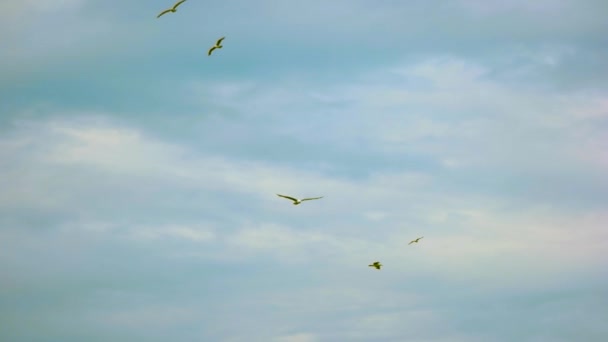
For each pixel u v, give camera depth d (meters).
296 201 94.06
